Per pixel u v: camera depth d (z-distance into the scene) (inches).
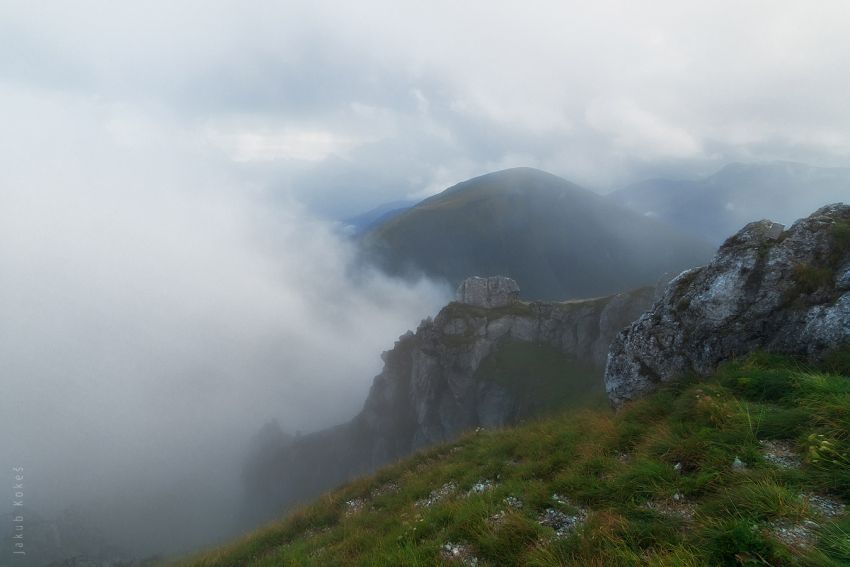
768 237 534.9
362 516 520.4
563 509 325.7
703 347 528.4
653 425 394.3
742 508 243.9
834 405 291.1
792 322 454.6
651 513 272.4
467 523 340.5
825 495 243.6
